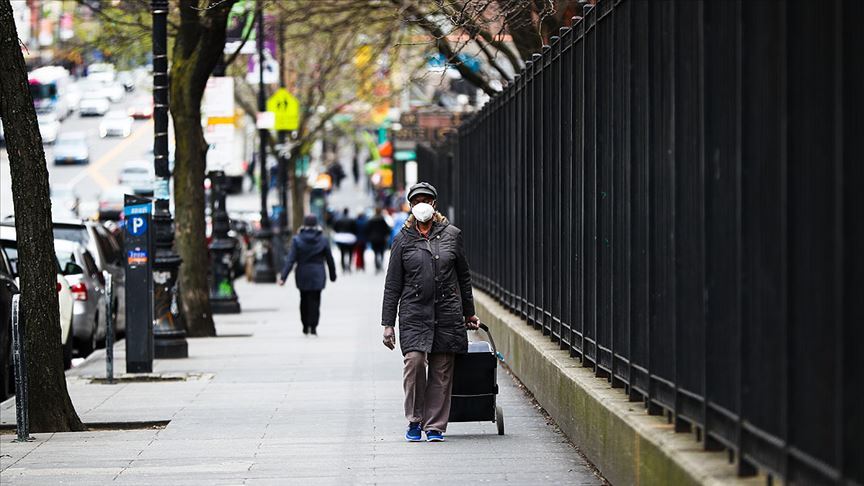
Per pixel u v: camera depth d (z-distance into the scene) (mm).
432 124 113688
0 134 169250
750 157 17000
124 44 72562
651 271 22703
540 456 27297
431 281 29078
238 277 125062
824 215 14539
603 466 24562
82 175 196625
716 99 18609
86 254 55219
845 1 13805
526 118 42219
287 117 89812
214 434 31297
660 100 22328
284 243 122062
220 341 56938
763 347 16562
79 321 51562
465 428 31328
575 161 31875
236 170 172750
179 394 38750
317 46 112188
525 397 36375
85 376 43625
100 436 31406
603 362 27844
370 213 178250
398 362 47375
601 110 28406
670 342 21453
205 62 56875
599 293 28109
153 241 44656
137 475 26250
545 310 37656
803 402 15234
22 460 28219
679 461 18578
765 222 16438
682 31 20594
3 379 39375
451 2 40562
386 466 26594
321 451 28625
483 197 57188
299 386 40375
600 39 28688
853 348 13797
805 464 15164
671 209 21297
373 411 34719
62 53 87812
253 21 66000
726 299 18188
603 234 27938
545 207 37594
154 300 49219
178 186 58719
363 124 151250
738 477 17250
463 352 29422
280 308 80750
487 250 55375
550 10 38344
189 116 57625
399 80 120625
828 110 14375
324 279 59344
